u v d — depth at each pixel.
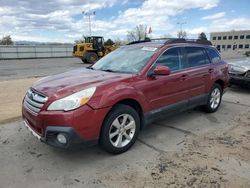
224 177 3.14
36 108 3.36
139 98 3.83
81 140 3.23
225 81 5.98
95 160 3.57
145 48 4.60
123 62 4.46
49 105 3.21
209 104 5.66
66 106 3.14
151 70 4.09
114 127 3.63
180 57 4.76
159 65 4.24
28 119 3.58
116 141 3.68
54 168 3.36
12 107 6.14
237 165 3.43
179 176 3.16
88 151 3.83
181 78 4.57
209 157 3.65
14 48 32.50
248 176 3.17
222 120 5.34
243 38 99.25
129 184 3.00
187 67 4.86
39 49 34.75
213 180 3.08
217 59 5.89
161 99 4.25
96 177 3.15
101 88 3.42
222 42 104.94
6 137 4.34
